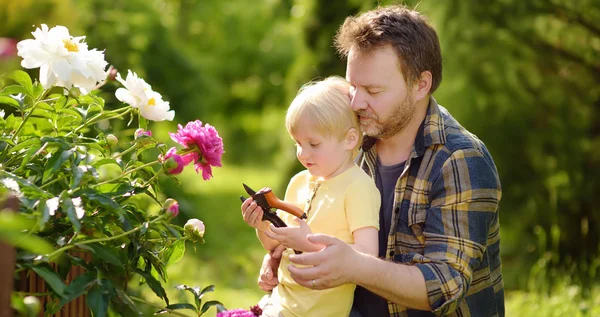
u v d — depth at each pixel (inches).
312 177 93.7
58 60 78.7
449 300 80.7
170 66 355.9
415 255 84.4
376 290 80.2
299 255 77.4
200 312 83.3
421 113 90.0
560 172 253.1
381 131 87.4
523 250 257.9
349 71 87.4
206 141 82.6
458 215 84.7
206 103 386.6
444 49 247.1
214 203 440.8
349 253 78.1
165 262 84.1
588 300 186.1
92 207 78.5
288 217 92.4
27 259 67.5
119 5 321.1
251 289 250.5
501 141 252.4
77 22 174.7
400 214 89.0
